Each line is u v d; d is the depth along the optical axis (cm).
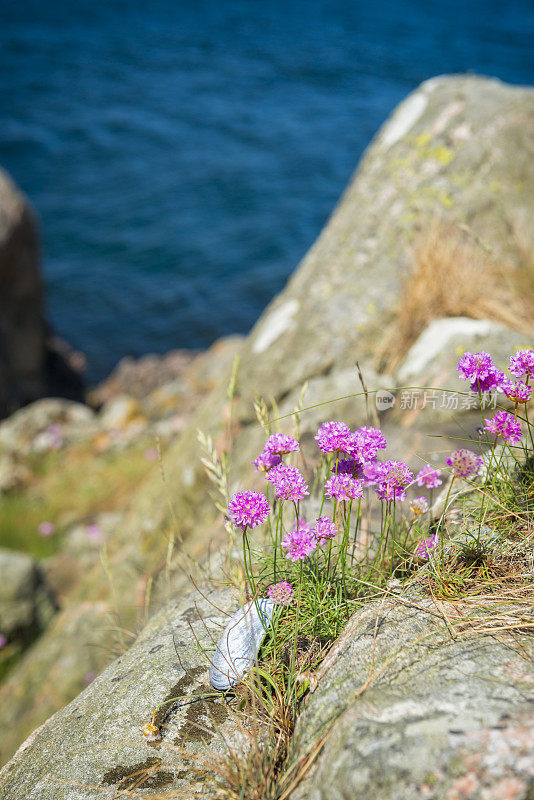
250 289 1986
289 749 145
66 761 160
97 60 4103
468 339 351
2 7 4906
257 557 210
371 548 213
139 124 3186
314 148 3061
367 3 6203
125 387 1393
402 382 358
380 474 181
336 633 175
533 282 409
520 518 191
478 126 477
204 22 5194
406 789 115
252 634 171
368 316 434
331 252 487
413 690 137
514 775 112
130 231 2234
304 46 4756
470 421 267
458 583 174
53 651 455
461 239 438
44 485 859
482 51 4841
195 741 158
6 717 439
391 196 480
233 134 3167
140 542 462
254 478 342
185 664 181
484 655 144
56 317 1780
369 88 3988
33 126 3017
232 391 242
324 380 371
